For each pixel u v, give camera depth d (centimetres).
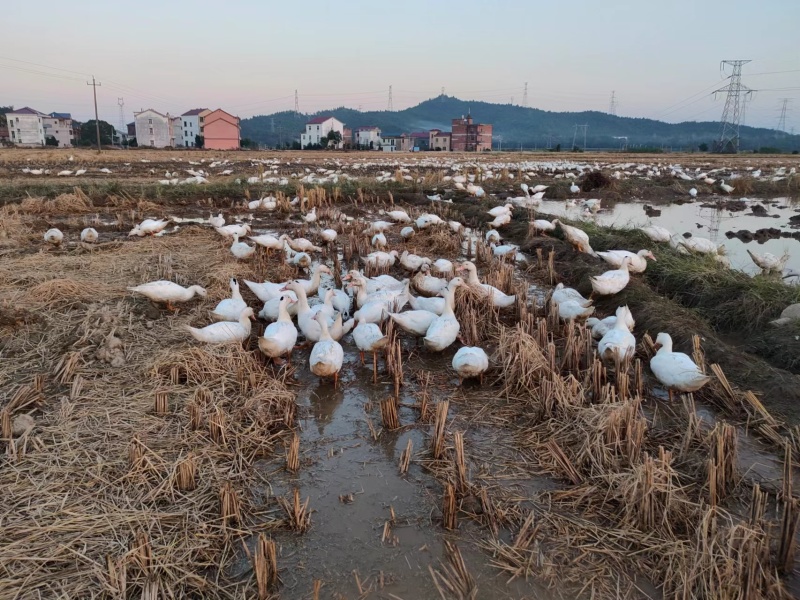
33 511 455
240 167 4288
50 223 1689
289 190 2450
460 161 5662
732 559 402
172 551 430
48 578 397
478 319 928
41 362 705
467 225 1978
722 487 505
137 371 695
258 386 680
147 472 513
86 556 416
